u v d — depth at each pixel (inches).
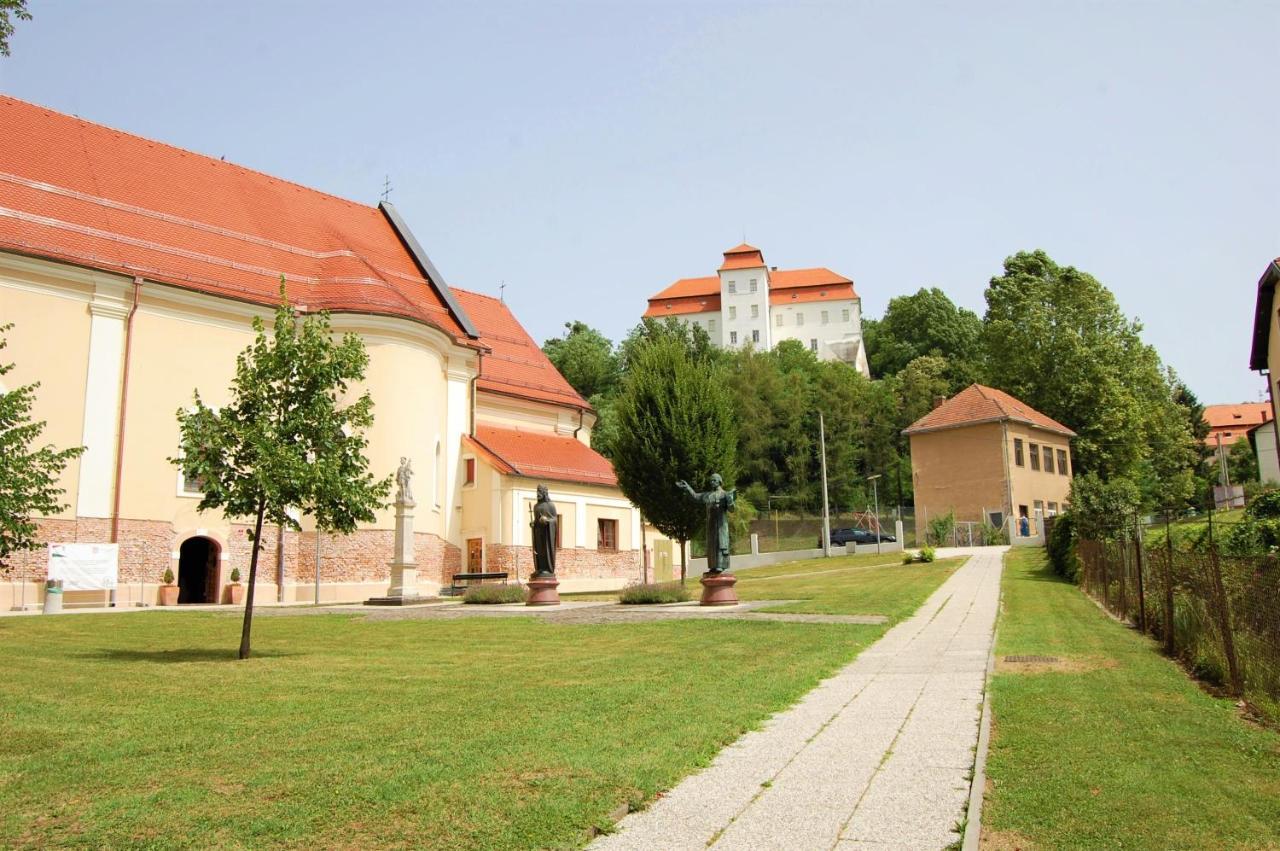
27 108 1200.2
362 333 1290.6
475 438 1503.4
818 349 4808.1
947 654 529.0
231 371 1217.4
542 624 746.2
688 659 519.2
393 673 487.2
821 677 452.4
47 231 1091.3
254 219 1365.7
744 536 2345.0
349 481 564.4
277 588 1208.8
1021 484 2156.7
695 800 252.4
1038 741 307.3
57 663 529.3
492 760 288.4
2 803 247.8
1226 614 401.7
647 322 3558.1
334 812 238.8
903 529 2402.8
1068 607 815.7
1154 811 233.6
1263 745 299.3
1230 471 3230.8
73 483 1065.5
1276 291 1122.0
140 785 264.7
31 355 1053.8
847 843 217.0
